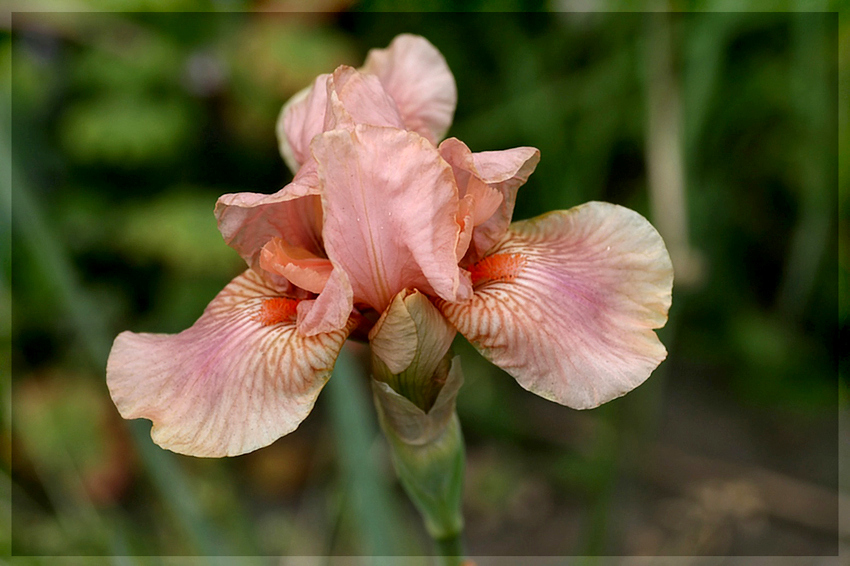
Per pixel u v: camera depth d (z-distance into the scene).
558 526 0.81
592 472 0.75
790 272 0.81
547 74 0.79
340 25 0.93
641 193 0.84
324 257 0.46
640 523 0.79
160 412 0.43
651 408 0.63
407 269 0.44
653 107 0.58
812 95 0.66
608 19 0.72
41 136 0.94
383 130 0.43
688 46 0.58
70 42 0.94
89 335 0.53
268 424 0.43
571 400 0.43
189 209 0.88
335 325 0.43
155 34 0.90
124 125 0.88
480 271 0.45
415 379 0.45
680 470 0.84
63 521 0.60
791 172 0.81
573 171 0.76
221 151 0.94
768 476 0.82
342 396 0.53
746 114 0.81
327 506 0.79
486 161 0.44
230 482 0.82
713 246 0.83
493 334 0.44
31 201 0.53
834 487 0.81
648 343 0.44
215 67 0.89
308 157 0.45
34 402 0.82
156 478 0.53
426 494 0.47
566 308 0.44
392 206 0.43
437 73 0.47
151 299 0.93
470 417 0.87
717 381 0.94
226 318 0.45
